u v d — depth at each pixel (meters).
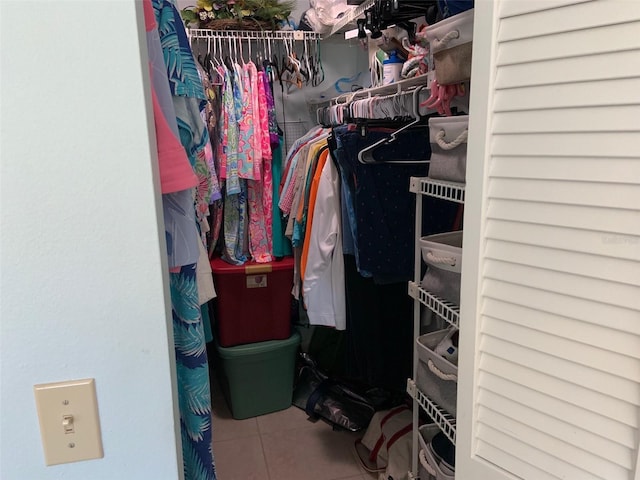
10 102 0.51
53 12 0.50
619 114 0.71
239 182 2.24
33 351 0.57
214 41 2.42
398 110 1.91
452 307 1.30
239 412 2.37
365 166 1.66
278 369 2.39
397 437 1.91
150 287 0.58
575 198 0.77
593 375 0.79
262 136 2.23
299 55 2.79
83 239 0.55
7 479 0.59
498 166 0.87
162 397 0.62
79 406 0.59
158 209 0.58
